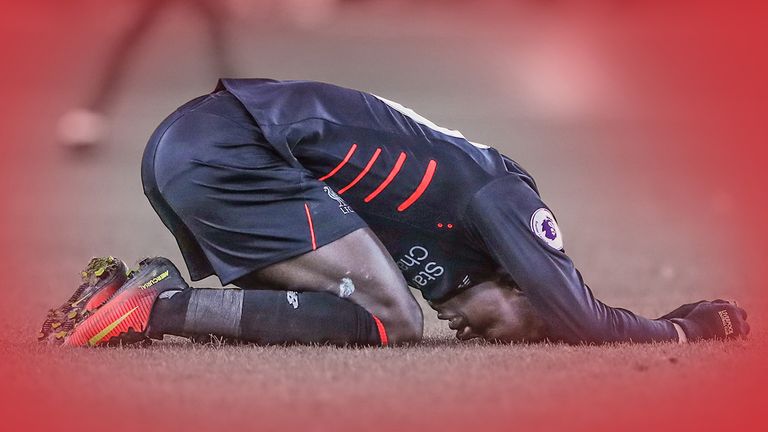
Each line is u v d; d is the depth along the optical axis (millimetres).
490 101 74625
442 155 15766
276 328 15422
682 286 23766
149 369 14086
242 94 15914
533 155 55938
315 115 15719
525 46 100438
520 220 15391
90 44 92750
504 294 16219
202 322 15383
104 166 51875
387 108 16219
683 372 14086
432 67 86000
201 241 15727
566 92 80812
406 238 15977
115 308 15383
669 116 73250
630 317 15945
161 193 15703
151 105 69188
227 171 15398
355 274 15383
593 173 50625
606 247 30469
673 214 38312
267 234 15391
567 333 15641
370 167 15656
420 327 15773
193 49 86188
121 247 29516
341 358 14625
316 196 15469
